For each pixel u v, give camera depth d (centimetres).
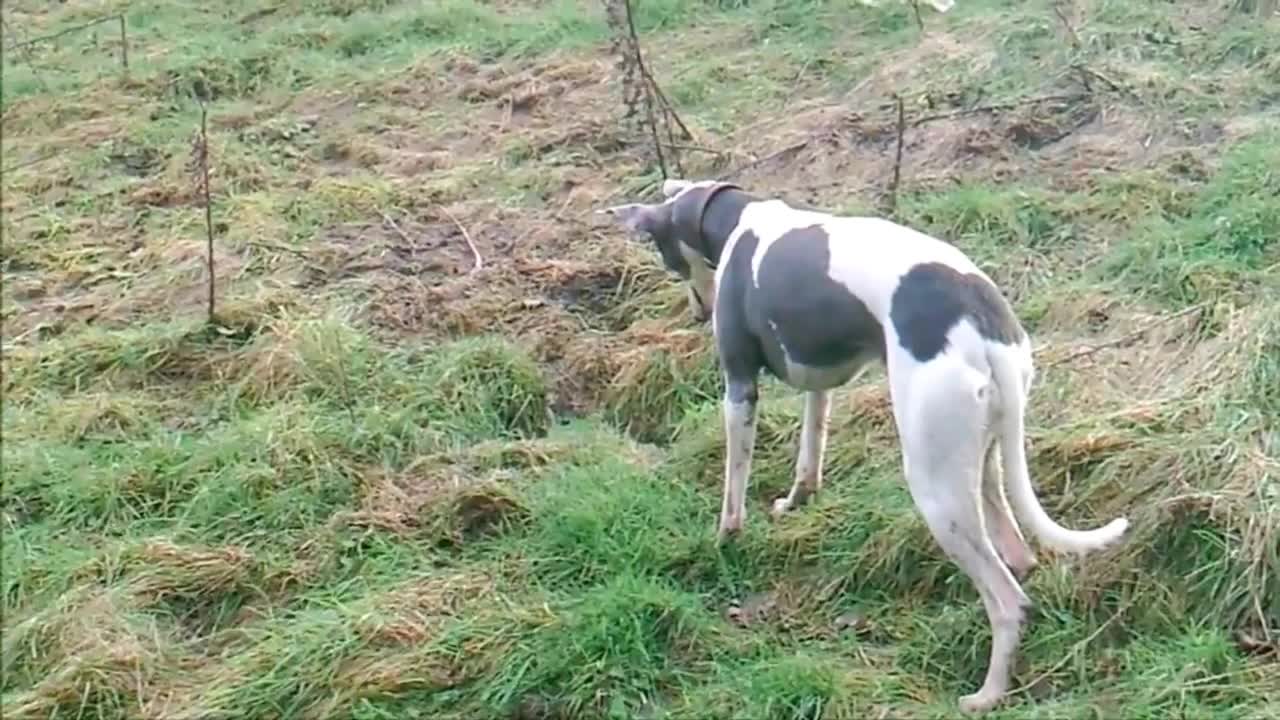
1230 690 512
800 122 830
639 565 575
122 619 562
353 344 675
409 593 564
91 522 609
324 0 1204
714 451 618
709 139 833
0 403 672
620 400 660
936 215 720
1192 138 754
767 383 645
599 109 893
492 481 606
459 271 748
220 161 862
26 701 542
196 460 623
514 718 532
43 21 1252
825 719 518
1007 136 777
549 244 762
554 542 582
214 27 1193
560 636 543
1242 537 536
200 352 693
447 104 948
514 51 1012
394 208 805
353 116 944
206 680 548
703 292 593
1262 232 670
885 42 901
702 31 994
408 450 632
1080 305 654
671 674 538
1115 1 862
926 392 509
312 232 788
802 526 579
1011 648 517
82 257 784
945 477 511
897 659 538
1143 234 688
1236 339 601
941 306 511
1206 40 820
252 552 589
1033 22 858
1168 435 574
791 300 538
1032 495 518
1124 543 547
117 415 657
